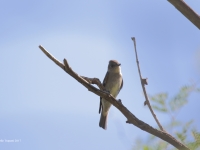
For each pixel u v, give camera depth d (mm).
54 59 6938
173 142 6293
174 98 6902
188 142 6160
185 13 5758
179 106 6863
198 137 5949
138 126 6883
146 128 6719
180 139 6309
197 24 5734
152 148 6344
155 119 7172
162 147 6320
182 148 6164
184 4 5730
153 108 7289
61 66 7066
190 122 6160
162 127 6832
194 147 5914
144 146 6359
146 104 7566
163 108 6973
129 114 7137
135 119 7023
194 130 6098
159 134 6508
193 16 5719
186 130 6258
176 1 5738
